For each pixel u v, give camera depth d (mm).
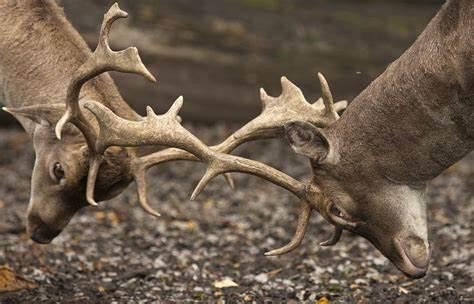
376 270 13641
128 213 17844
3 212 17453
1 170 21672
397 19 29766
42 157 11992
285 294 12438
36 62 12203
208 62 27656
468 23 9922
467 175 22422
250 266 14211
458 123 10297
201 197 19703
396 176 10695
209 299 12312
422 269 10672
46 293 12352
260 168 10977
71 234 15867
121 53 10695
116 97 11938
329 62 28547
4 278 12531
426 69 10242
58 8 12383
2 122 26641
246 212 18297
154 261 14328
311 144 10805
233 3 28781
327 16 29438
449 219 17375
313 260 14367
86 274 13484
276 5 29203
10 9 12281
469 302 11680
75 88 11102
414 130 10453
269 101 11633
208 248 15391
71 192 11852
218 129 27000
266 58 28266
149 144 10938
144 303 12023
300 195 11008
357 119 10742
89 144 11328
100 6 26547
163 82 26969
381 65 28656
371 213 10828
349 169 10781
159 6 27656
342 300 11828
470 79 10008
